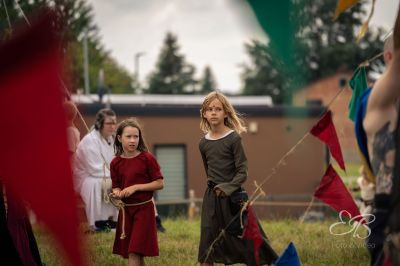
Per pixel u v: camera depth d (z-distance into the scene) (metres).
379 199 6.43
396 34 6.00
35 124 4.09
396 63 6.13
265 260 9.39
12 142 4.09
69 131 4.12
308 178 30.05
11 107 4.05
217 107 9.50
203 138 9.69
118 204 9.68
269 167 30.73
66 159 4.09
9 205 8.89
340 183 8.61
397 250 6.31
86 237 4.13
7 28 4.52
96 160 14.31
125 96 32.69
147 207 9.66
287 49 3.56
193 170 31.23
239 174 9.33
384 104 6.29
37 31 3.97
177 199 31.12
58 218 4.04
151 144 30.64
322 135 8.67
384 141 6.31
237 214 9.09
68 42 4.04
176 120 31.00
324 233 14.15
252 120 30.81
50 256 10.48
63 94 4.11
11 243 8.38
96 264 10.34
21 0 6.12
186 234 14.59
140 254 9.52
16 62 4.03
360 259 10.83
